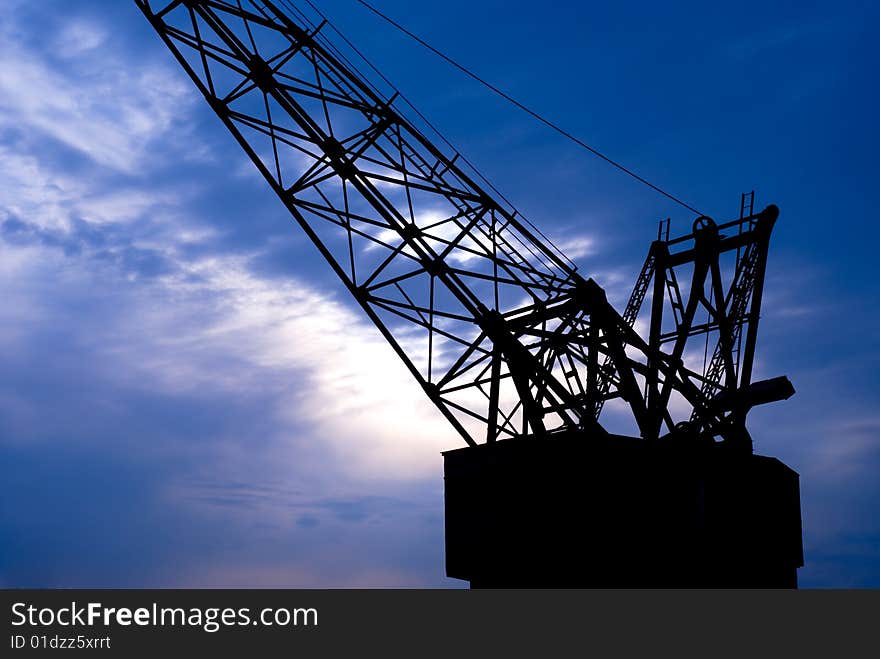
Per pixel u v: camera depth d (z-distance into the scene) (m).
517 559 26.58
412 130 27.58
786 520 32.09
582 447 26.41
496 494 27.70
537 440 26.98
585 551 25.67
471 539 28.14
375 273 27.50
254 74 26.44
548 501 26.28
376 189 27.27
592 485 26.22
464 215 28.56
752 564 30.27
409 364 28.28
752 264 32.22
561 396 28.59
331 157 26.88
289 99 26.72
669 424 31.38
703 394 32.56
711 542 29.09
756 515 30.97
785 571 31.48
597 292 28.58
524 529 26.58
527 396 28.53
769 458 32.28
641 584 26.70
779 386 30.84
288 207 26.89
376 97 27.36
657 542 27.48
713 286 32.97
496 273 28.39
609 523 26.27
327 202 27.20
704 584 28.50
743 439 31.89
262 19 26.28
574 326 28.97
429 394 28.27
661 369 31.86
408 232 27.38
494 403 28.83
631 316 34.16
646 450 28.11
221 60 26.38
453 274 27.84
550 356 28.98
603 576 25.78
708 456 29.98
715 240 33.00
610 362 30.61
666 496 28.20
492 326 28.12
